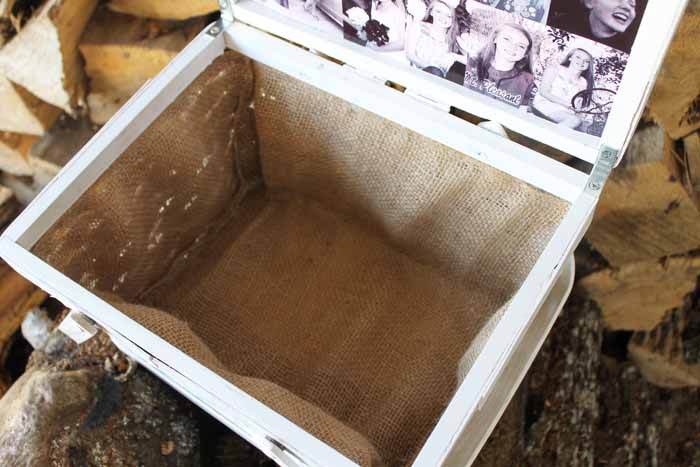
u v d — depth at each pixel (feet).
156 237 3.40
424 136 3.07
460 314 3.42
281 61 3.14
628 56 2.35
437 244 3.44
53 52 3.73
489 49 2.64
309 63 3.08
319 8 2.90
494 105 2.81
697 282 4.24
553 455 3.90
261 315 3.48
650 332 4.33
